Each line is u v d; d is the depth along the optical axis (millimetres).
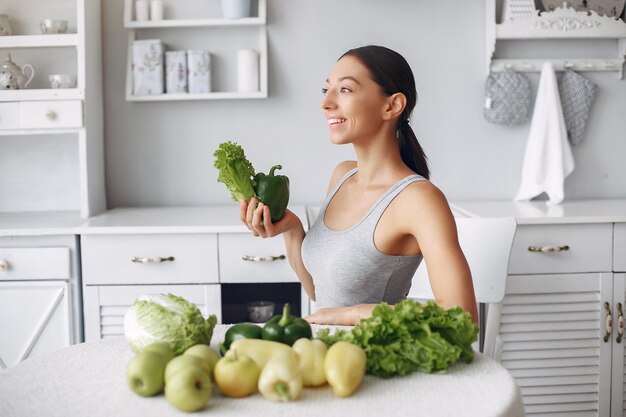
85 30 2707
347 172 1760
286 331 1134
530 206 2777
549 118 2879
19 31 2900
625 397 2531
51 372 1154
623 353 2512
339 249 1539
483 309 2539
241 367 1020
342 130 1512
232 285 2965
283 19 2951
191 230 2432
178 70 2883
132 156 3006
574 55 2992
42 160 2980
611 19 2885
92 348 1271
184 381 969
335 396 1032
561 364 2508
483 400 1013
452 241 1382
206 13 2963
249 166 1477
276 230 1533
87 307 2475
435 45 2971
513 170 3035
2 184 2979
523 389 2516
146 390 1031
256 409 990
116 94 2973
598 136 3041
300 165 3021
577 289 2479
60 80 2727
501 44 2984
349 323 1393
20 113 2668
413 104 1591
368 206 1542
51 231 2443
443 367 1097
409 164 1641
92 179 2779
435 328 1146
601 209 2648
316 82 2984
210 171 3025
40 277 2479
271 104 2994
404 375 1106
